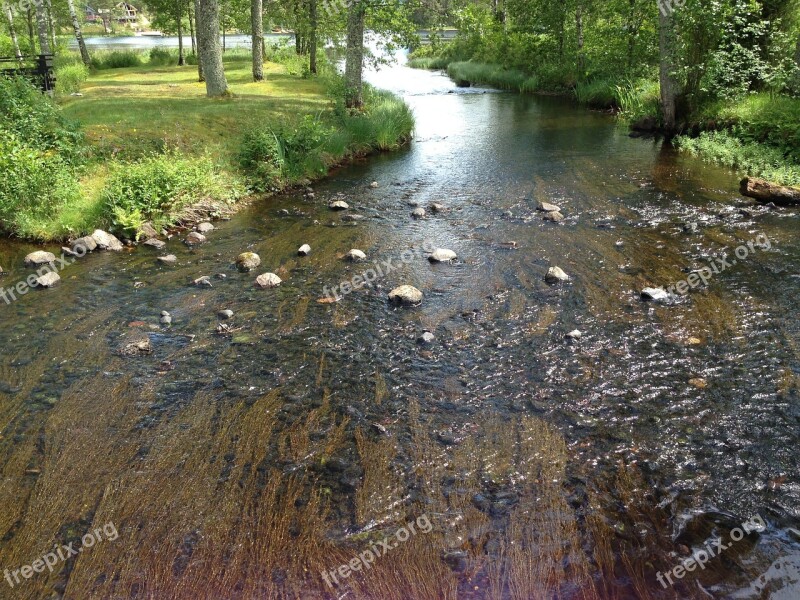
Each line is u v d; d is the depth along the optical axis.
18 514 3.80
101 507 3.84
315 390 5.08
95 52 31.62
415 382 5.14
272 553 3.46
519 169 12.43
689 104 15.24
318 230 9.15
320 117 14.63
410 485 3.96
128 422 4.71
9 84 11.23
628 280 6.96
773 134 12.66
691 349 5.47
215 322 6.36
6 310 6.75
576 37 26.97
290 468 4.16
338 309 6.56
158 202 9.52
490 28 33.53
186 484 4.02
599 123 17.88
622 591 3.16
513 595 3.15
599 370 5.20
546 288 6.83
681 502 3.76
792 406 4.62
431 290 6.93
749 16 14.66
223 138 12.32
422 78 33.00
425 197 10.73
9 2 23.98
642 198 10.12
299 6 23.73
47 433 4.59
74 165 10.16
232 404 4.92
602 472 4.02
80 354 5.76
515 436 4.40
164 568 3.38
